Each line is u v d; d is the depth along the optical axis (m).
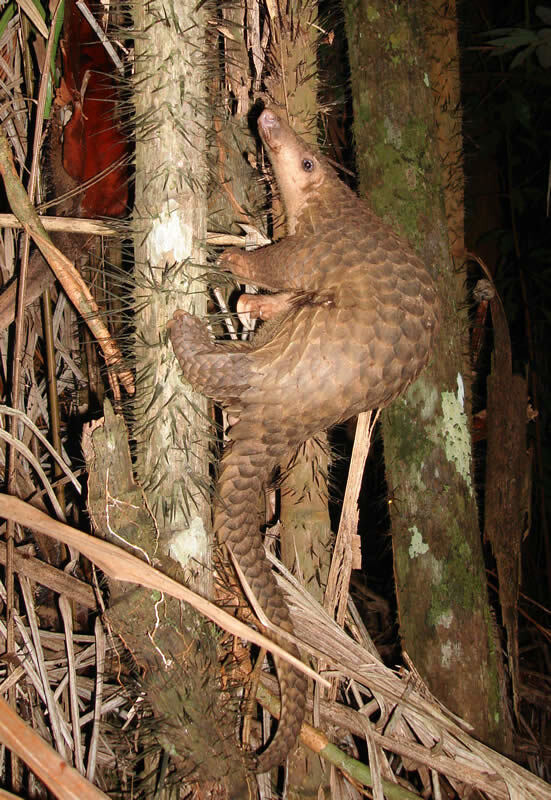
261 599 0.97
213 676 0.92
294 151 1.00
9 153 0.92
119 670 0.98
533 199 1.99
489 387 1.22
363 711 1.04
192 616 0.90
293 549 1.09
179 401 0.90
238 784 0.90
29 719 1.05
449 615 1.04
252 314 1.01
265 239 1.07
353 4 1.08
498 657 1.10
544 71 1.87
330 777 1.03
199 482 0.91
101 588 1.06
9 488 1.00
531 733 1.33
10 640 0.99
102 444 0.88
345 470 1.56
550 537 1.82
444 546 1.04
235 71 1.06
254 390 0.89
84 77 1.04
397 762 1.14
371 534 1.75
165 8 0.86
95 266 1.15
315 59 1.07
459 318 1.15
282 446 0.93
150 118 0.87
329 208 0.99
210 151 1.01
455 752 0.99
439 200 1.07
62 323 1.21
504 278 2.04
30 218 0.92
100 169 1.07
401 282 0.93
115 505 0.88
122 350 0.96
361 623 1.16
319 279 0.94
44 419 1.22
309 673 0.80
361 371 0.89
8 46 1.14
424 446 1.05
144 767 0.99
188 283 0.89
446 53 1.25
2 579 1.10
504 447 1.21
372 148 1.06
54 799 1.03
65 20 1.01
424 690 1.03
